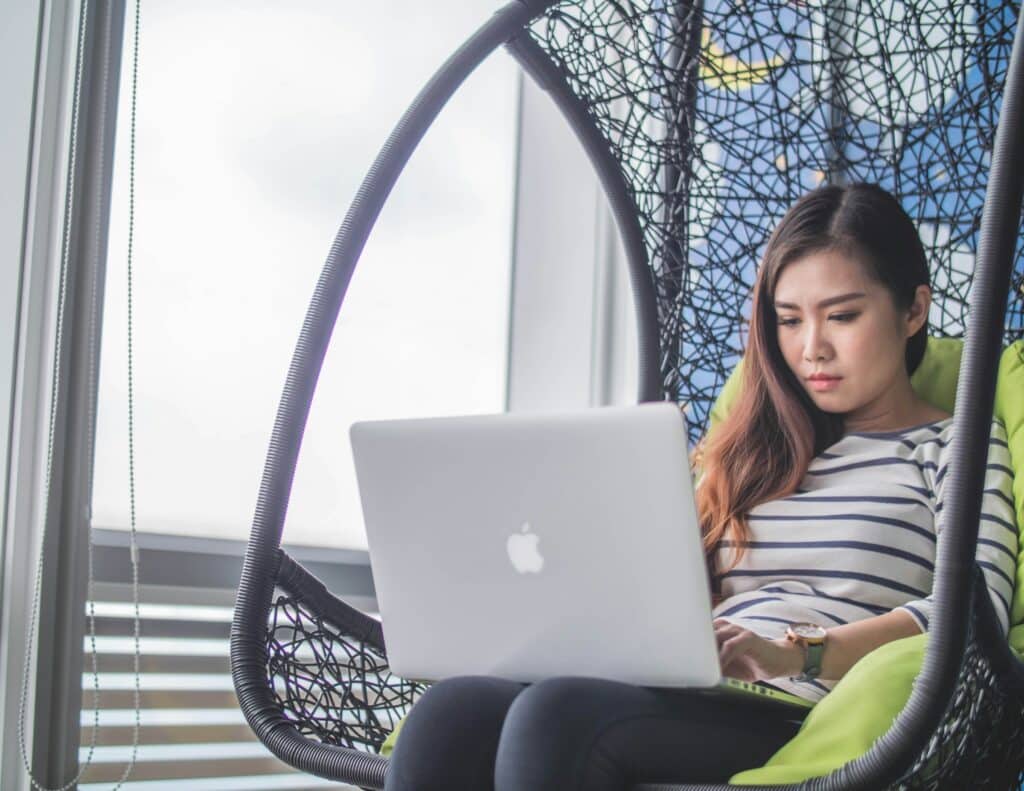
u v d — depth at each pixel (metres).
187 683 2.16
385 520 1.25
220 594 2.23
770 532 1.52
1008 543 1.39
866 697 1.12
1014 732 1.23
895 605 1.41
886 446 1.55
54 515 1.89
